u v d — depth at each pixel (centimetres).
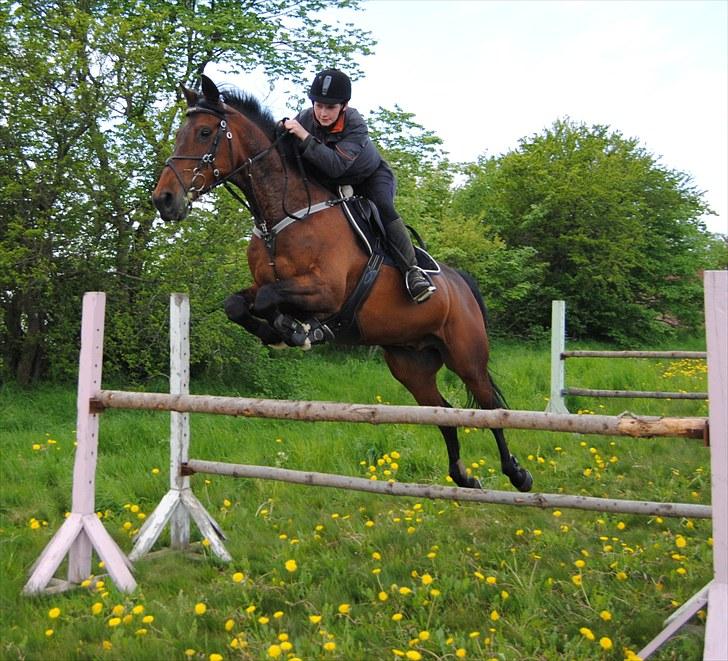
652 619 323
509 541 444
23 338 948
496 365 1245
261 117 435
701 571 378
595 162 2172
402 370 537
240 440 710
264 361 1070
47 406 862
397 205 1648
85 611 350
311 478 410
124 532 473
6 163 855
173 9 1141
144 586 385
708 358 272
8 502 532
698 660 286
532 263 2114
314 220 419
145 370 947
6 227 877
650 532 456
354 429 736
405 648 299
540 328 2048
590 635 296
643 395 751
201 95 427
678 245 2305
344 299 440
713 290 271
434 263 509
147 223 908
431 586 360
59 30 874
